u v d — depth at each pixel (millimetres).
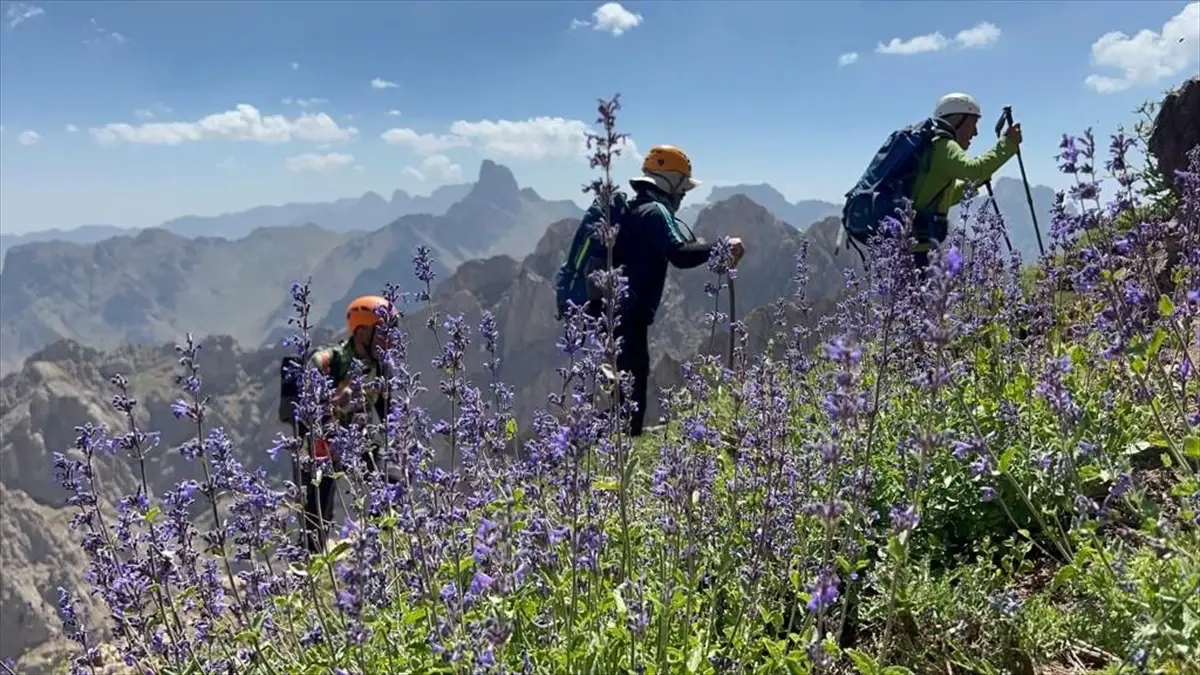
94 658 4336
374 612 3854
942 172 7953
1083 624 3727
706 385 5527
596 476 4453
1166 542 3096
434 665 3264
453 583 3471
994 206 6742
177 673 3969
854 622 4328
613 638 3439
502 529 2924
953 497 4789
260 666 4012
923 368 5184
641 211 7527
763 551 3951
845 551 3564
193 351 4023
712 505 4238
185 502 4016
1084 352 5043
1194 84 8578
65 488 3926
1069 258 5820
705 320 5863
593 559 3471
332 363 6352
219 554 3965
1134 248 4062
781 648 3309
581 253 7703
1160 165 8914
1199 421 4086
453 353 4285
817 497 4496
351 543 3096
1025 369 5473
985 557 4500
